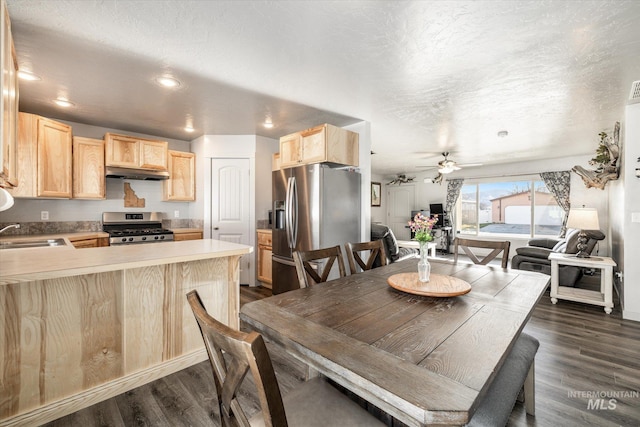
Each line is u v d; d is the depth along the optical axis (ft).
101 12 5.41
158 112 11.03
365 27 5.86
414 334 3.38
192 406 5.72
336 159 11.38
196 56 7.00
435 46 6.55
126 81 8.34
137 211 14.11
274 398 2.08
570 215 12.57
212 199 14.51
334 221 11.34
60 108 10.59
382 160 21.70
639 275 9.86
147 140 13.00
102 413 5.53
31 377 5.25
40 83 8.46
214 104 10.19
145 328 6.57
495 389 3.82
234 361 2.39
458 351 2.98
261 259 14.33
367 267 7.43
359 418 3.24
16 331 5.14
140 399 5.95
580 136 14.42
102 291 6.03
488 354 2.93
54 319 5.49
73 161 11.39
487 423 3.24
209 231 14.44
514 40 6.31
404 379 2.49
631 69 7.63
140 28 5.91
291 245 11.72
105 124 12.59
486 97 9.50
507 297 4.78
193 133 14.24
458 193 25.17
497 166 23.08
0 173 4.14
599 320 10.02
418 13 5.44
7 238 9.96
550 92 9.13
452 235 25.16
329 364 2.84
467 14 5.47
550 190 20.36
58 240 10.08
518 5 5.22
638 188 9.78
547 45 6.51
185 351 7.18
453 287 5.03
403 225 29.27
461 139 15.11
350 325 3.64
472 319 3.84
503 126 12.84
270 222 15.12
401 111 10.89
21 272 4.60
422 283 5.30
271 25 5.81
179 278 7.11
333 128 11.27
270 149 15.23
